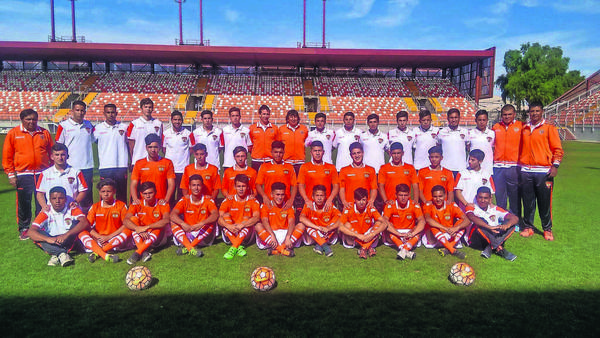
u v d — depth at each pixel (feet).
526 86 141.18
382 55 101.14
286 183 18.45
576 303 11.50
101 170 19.49
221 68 120.88
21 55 106.01
